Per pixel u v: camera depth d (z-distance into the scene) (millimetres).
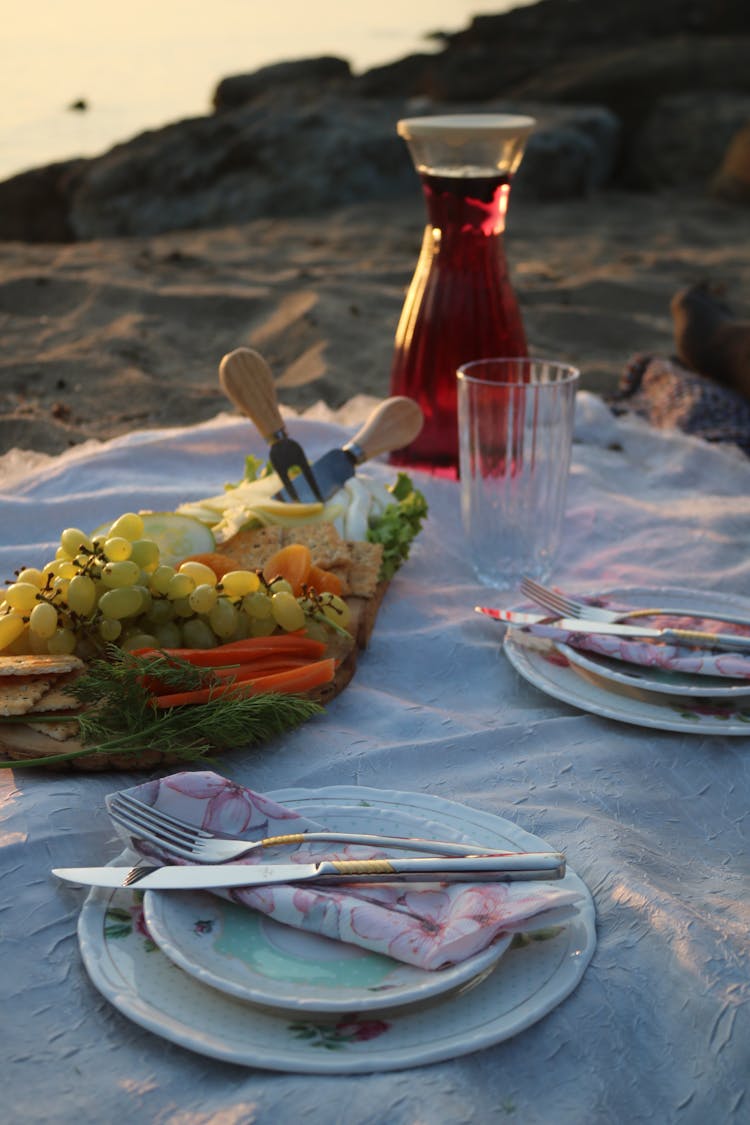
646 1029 852
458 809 1019
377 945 828
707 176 8227
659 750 1214
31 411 2854
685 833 1119
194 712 1142
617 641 1313
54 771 1147
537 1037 828
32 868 997
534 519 1636
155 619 1246
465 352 1961
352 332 3625
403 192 7332
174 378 3254
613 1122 786
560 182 7629
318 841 933
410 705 1318
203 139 7359
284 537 1512
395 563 1619
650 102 9562
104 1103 779
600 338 3979
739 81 9672
